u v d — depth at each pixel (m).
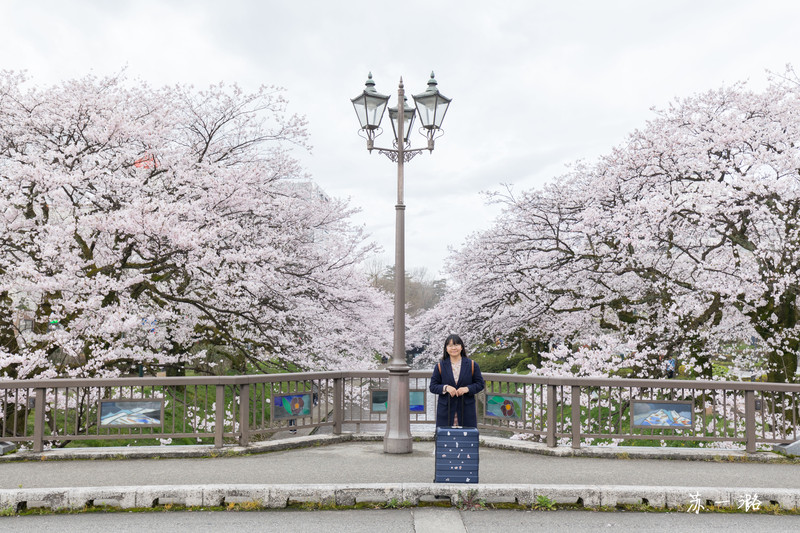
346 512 5.78
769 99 15.30
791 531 5.25
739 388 8.41
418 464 7.59
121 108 14.06
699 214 13.69
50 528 5.23
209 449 8.30
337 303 17.03
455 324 19.44
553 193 17.66
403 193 8.67
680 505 5.98
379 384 9.96
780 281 12.39
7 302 12.54
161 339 15.80
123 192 12.95
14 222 11.75
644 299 15.31
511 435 15.20
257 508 5.88
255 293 13.80
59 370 12.05
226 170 14.31
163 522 5.43
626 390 13.02
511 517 5.62
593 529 5.25
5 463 7.81
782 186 13.06
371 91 8.81
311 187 18.47
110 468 7.38
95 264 13.09
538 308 17.48
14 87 13.08
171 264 12.95
